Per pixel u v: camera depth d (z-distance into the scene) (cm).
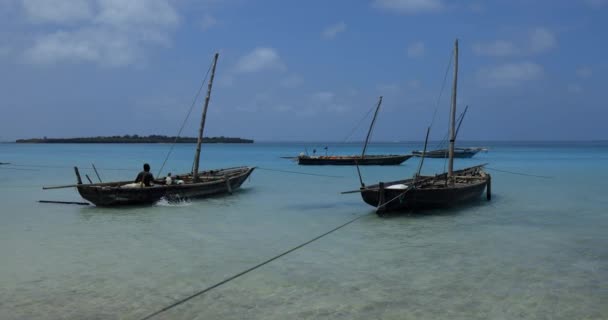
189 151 10450
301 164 4869
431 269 1088
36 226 1562
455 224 1611
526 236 1428
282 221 1677
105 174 3975
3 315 821
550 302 883
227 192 2412
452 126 2233
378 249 1270
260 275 1044
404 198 1689
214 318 813
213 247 1294
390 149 13875
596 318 809
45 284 981
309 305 868
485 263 1134
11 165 5075
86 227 1551
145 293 931
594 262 1142
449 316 818
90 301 889
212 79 2339
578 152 9312
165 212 1838
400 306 862
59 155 7888
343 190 2680
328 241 1366
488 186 2212
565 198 2297
